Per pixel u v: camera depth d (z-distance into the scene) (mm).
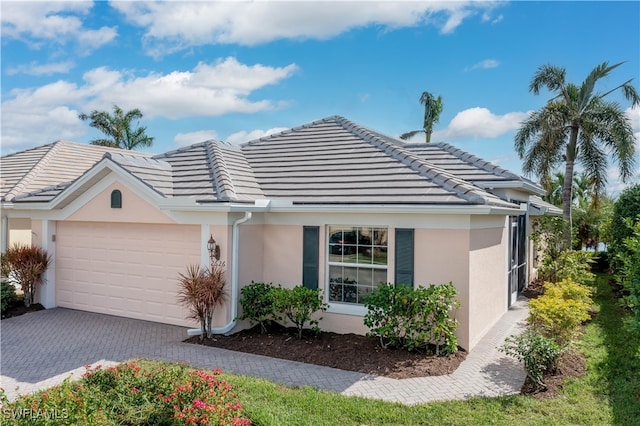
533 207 19172
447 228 10695
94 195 13836
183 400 6344
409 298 10023
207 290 11102
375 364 9531
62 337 11727
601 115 23234
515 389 8305
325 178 13258
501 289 14430
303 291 11125
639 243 8109
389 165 13062
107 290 14070
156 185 12906
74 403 6004
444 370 9234
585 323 13273
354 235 11859
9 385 8586
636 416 7086
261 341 11117
